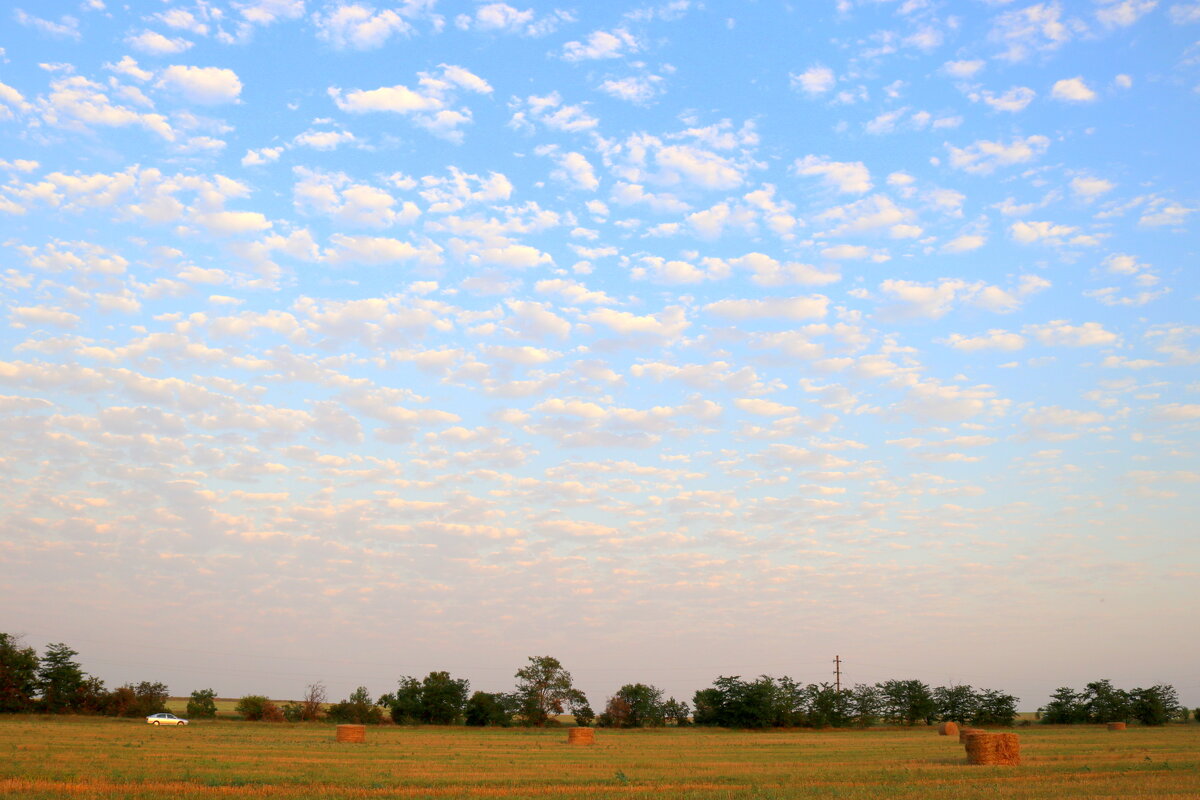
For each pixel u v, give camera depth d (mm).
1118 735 102250
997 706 151875
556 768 50438
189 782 37906
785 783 41812
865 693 155375
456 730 126188
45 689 118250
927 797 34844
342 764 49969
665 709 149875
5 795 32406
